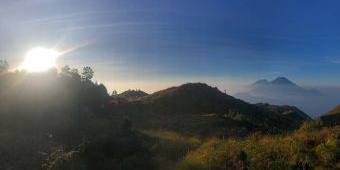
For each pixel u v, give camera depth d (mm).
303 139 22047
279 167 18375
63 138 23969
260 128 65500
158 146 25391
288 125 87250
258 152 20141
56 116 28547
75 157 19375
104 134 25516
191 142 29234
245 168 18656
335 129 23359
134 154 22219
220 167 19391
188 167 19828
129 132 29094
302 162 18203
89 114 34719
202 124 60719
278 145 21234
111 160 20734
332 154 18797
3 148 18688
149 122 59188
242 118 70875
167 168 20500
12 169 17062
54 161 18031
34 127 24516
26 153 18906
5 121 24953
